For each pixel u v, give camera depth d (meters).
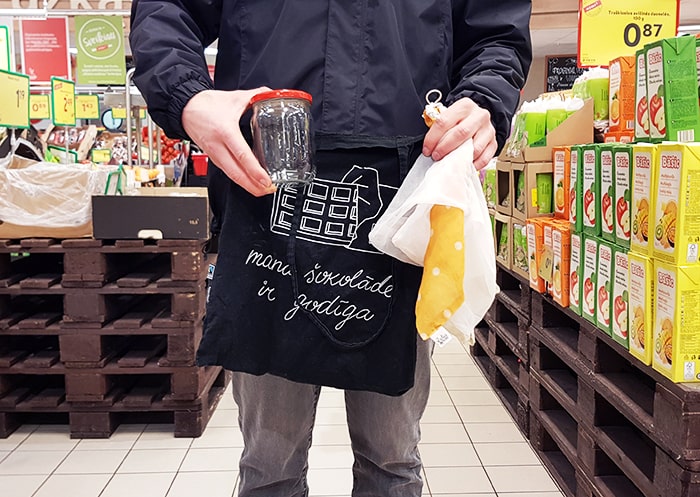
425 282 1.04
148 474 2.69
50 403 3.04
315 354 1.18
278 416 1.33
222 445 2.96
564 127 2.80
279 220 1.17
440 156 1.06
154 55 1.08
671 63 1.96
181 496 2.51
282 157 1.02
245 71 1.19
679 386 1.63
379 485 1.42
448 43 1.20
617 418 2.21
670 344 1.65
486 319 3.80
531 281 2.80
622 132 2.51
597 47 3.13
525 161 2.86
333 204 1.17
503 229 3.49
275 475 1.38
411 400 1.35
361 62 1.15
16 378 3.15
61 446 2.96
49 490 2.56
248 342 1.18
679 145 1.58
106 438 3.04
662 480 1.73
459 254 1.02
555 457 2.74
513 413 3.25
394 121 1.16
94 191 2.93
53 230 2.90
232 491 2.55
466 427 3.14
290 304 1.17
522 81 1.22
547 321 2.76
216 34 1.28
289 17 1.15
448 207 1.03
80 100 5.76
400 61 1.15
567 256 2.41
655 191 1.71
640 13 3.12
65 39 7.05
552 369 2.81
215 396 3.42
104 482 2.62
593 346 2.19
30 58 7.07
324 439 2.99
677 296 1.61
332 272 1.17
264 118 1.02
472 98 1.09
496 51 1.19
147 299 3.38
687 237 1.59
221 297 1.18
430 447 2.92
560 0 6.97
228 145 0.98
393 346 1.18
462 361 4.18
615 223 1.97
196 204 2.89
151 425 3.19
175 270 2.93
